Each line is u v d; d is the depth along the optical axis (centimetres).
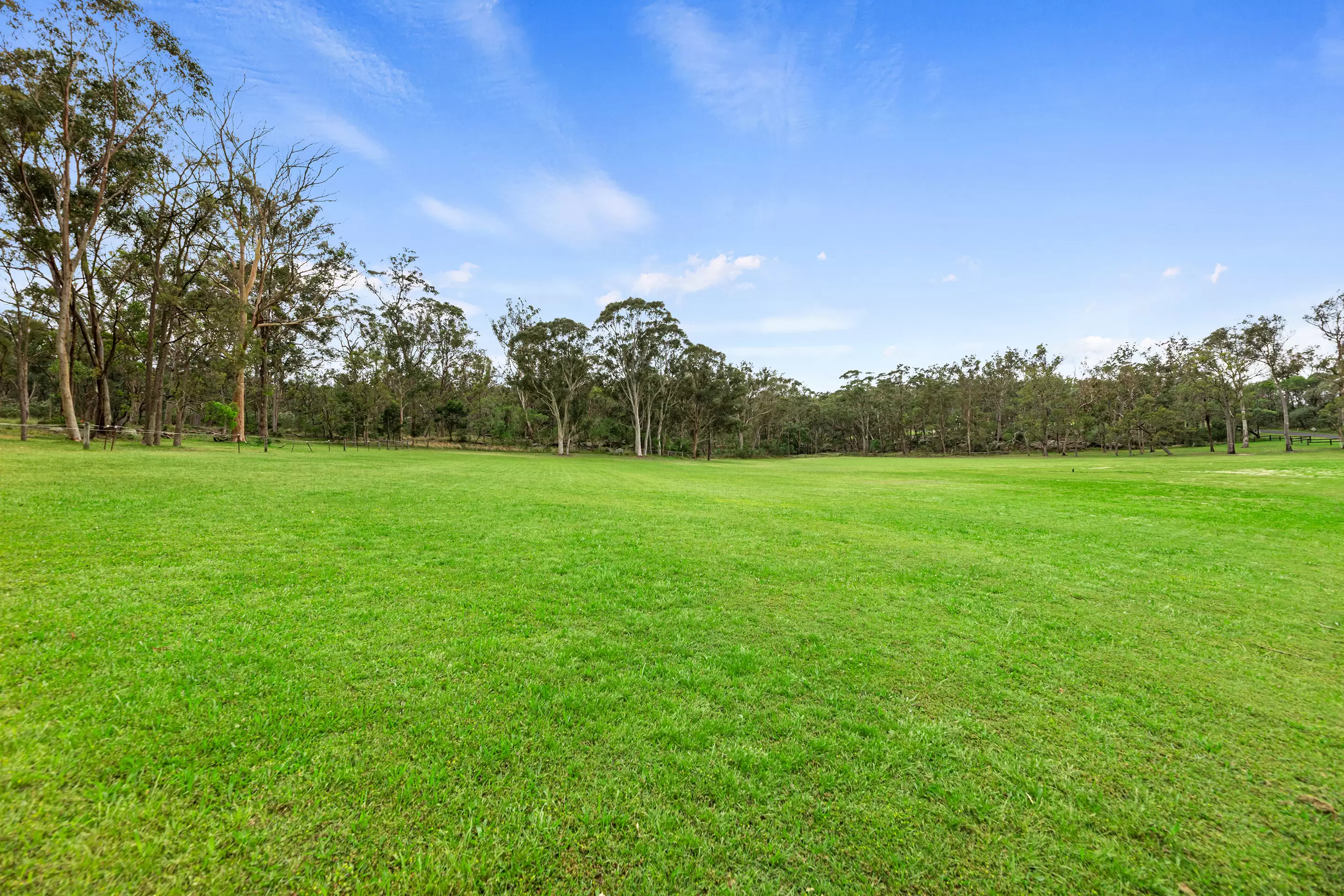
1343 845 249
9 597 464
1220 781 294
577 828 247
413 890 212
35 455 1536
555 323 5209
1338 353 4969
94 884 205
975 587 666
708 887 221
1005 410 8006
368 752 288
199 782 257
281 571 594
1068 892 224
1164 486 2061
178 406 2866
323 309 4044
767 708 356
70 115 2364
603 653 432
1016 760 308
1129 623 548
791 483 2255
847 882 226
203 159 2944
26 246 2475
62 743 276
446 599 541
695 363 5722
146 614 450
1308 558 862
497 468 2492
